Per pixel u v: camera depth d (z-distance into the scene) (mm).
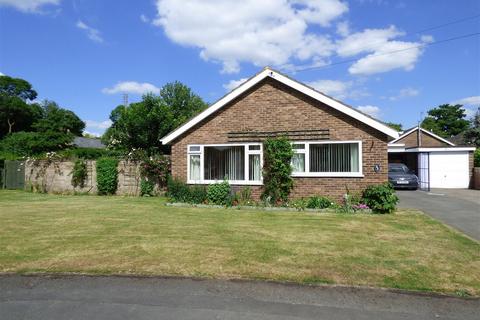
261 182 14812
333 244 8062
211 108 15398
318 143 14359
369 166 13750
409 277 5977
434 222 10812
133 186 18781
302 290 5441
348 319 4547
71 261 6773
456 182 25781
